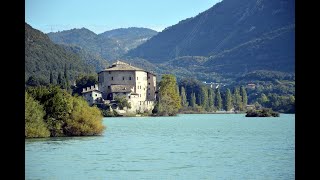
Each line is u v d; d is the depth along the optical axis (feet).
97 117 286.87
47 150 204.03
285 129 372.99
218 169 156.15
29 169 145.79
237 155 199.62
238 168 157.58
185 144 255.09
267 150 220.43
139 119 581.12
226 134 329.72
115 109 644.69
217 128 394.52
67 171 144.46
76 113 274.77
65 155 187.83
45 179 127.75
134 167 159.63
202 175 143.33
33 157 178.60
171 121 527.40
